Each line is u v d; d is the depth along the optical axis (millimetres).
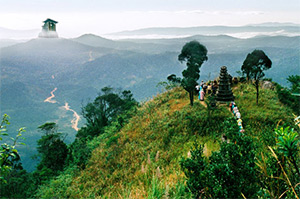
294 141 2777
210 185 3744
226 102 21922
